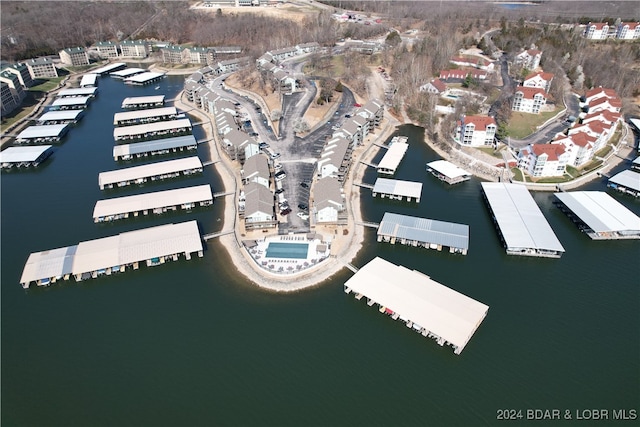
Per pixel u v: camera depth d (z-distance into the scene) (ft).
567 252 361.71
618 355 273.54
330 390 252.01
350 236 374.63
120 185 459.32
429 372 262.88
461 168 495.00
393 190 431.84
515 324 293.84
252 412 240.73
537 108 593.01
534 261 350.23
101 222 401.08
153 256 341.41
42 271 326.85
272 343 280.51
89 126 615.16
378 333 287.48
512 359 270.46
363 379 258.57
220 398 248.11
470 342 281.33
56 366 267.80
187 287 325.83
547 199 435.94
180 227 370.53
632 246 367.66
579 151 474.08
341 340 282.77
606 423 236.43
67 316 303.07
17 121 629.92
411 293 303.48
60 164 508.53
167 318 299.79
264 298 314.76
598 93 610.65
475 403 246.27
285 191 432.25
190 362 268.82
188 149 533.96
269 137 549.13
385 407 243.40
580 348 277.85
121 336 287.07
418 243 363.15
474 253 358.02
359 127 526.57
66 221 403.54
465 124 515.09
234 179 465.47
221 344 280.10
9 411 242.78
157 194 420.77
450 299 298.97
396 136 571.28
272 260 347.97
